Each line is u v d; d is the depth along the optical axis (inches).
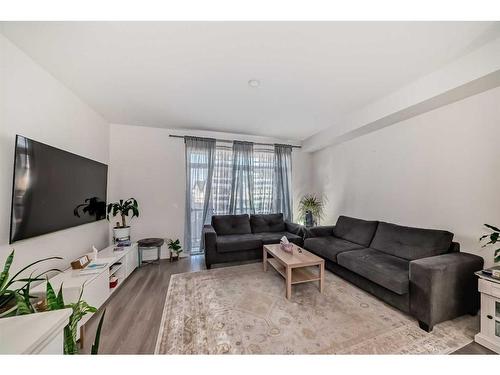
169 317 75.3
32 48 66.8
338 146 161.2
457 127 88.3
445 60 75.0
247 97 103.7
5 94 62.3
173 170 151.7
